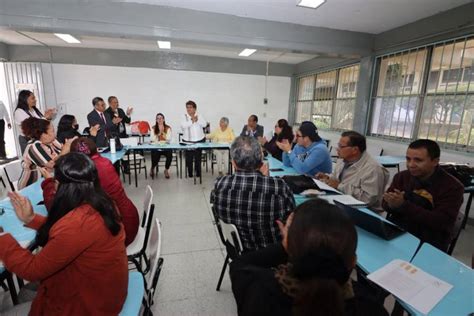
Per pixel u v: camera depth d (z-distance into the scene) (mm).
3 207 1692
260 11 3713
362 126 4891
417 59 3930
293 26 4156
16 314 1183
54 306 1015
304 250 542
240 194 1234
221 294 1896
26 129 2463
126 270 1127
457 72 3385
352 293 566
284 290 553
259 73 7312
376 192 1940
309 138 2711
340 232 542
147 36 3643
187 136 4883
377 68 4680
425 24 3715
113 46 5973
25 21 3236
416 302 892
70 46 5996
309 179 2229
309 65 6793
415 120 3975
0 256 972
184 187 4309
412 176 1642
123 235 1138
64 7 3316
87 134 4125
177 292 1903
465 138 3303
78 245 938
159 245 1254
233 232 1304
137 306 1198
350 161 2129
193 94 6949
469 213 3162
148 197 1970
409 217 1525
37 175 2422
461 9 3246
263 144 4328
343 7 3473
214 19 3812
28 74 5789
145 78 6582
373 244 1291
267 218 1243
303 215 575
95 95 6367
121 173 4902
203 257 2346
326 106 6328
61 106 6191
